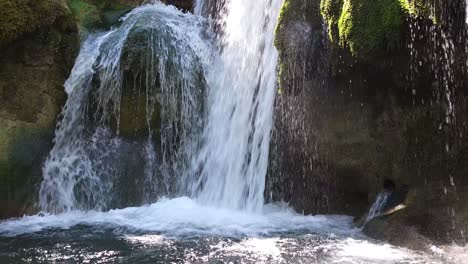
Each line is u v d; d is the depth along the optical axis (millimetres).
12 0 7879
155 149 9234
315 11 7605
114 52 9266
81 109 9055
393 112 7504
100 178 8898
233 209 8727
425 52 6488
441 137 7207
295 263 5816
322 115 8016
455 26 6059
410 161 7508
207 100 9664
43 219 8086
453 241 6305
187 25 10180
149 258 6094
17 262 5988
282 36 7789
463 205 6688
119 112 9109
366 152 7848
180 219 7941
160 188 9125
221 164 9180
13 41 8102
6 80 8219
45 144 8609
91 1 10891
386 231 6801
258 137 8836
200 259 6027
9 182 8148
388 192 7703
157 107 9227
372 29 6559
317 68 7621
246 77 9289
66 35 8750
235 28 9797
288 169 8531
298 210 8492
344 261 5852
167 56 9398
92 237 6977
